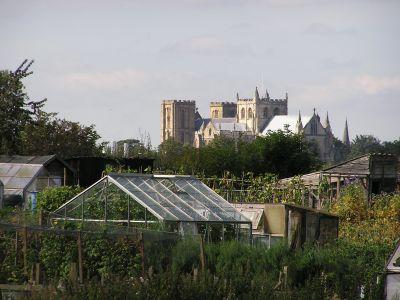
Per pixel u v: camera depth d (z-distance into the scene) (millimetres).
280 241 52594
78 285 38719
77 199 58312
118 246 47312
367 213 76125
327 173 93312
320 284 45219
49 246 47094
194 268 46094
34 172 80812
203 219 56656
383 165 94812
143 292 38688
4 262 46219
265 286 42375
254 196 87312
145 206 56562
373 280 46250
